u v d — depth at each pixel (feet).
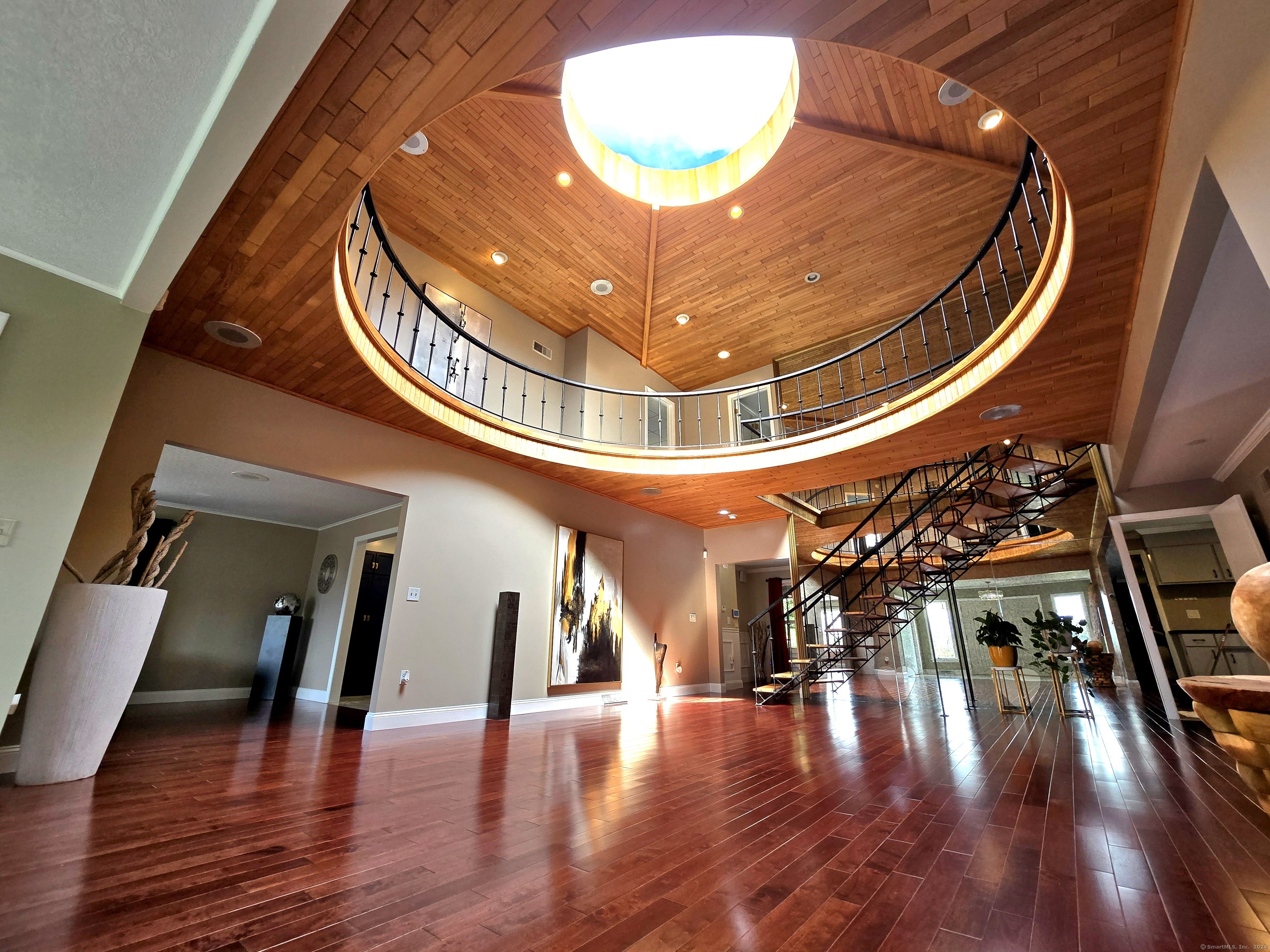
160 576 11.54
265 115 6.41
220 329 12.12
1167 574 19.26
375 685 15.47
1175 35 6.40
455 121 17.44
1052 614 20.39
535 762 11.76
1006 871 6.21
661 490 23.62
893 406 17.03
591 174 20.39
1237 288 9.03
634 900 5.51
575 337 27.50
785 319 27.07
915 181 19.80
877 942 4.74
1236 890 5.62
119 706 9.81
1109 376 13.65
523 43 6.69
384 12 6.19
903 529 21.62
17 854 6.29
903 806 8.68
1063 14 6.36
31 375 8.59
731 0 6.30
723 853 6.75
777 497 26.76
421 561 17.06
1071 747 13.16
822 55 15.31
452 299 22.59
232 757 11.60
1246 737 3.34
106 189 7.59
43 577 8.26
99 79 6.12
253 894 5.54
